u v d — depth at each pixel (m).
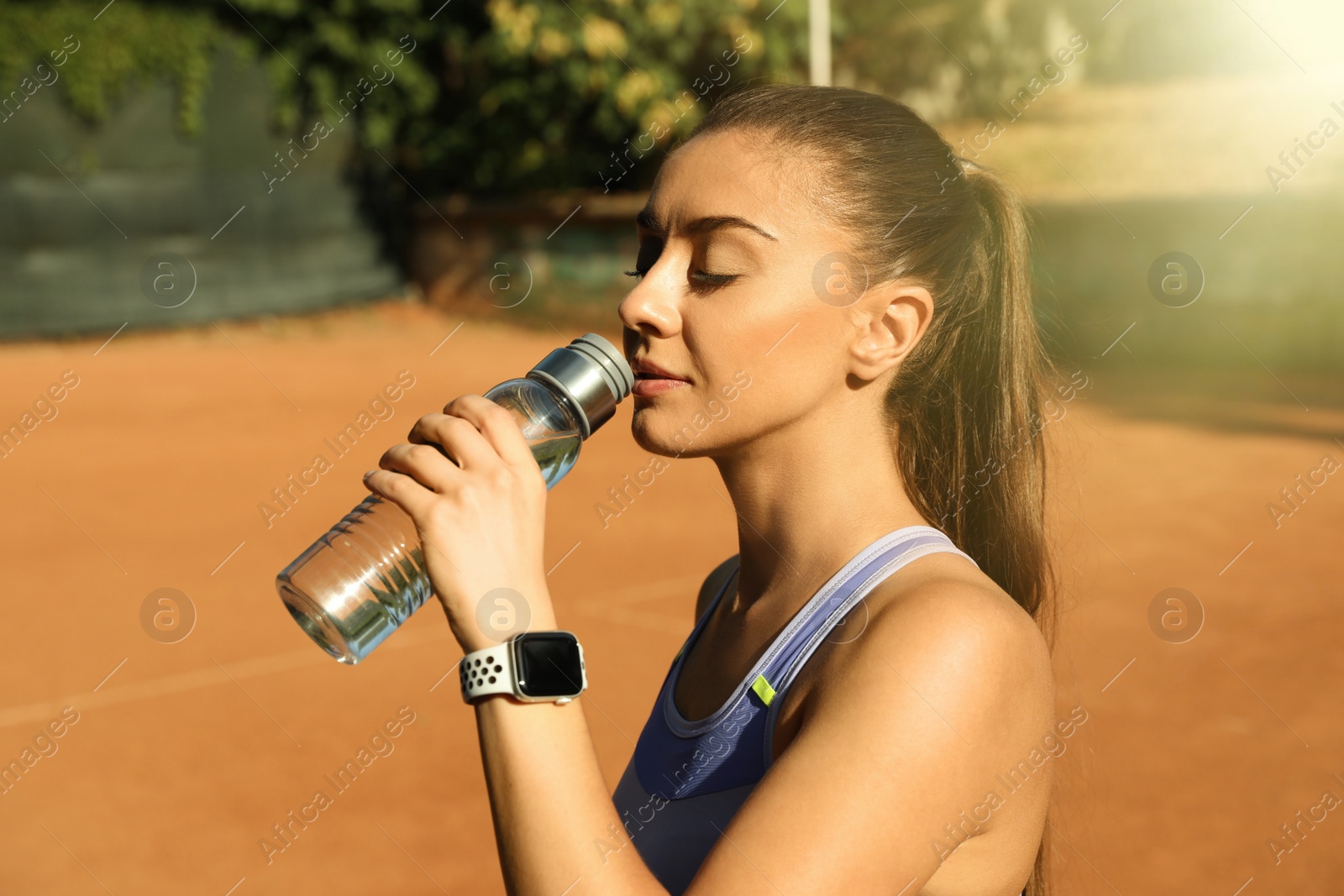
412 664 5.11
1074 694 4.41
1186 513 7.39
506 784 0.90
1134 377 13.73
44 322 17.72
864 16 20.59
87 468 9.59
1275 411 11.45
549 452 1.06
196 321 18.70
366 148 20.45
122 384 14.39
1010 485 1.31
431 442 0.98
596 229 18.58
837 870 0.89
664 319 1.11
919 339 1.14
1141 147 18.45
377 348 17.59
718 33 18.92
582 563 6.58
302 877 3.41
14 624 5.68
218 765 4.13
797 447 1.14
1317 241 13.91
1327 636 5.09
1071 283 15.07
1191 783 3.75
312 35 19.62
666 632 5.34
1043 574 1.36
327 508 8.14
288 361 16.27
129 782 4.01
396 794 3.92
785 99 1.15
